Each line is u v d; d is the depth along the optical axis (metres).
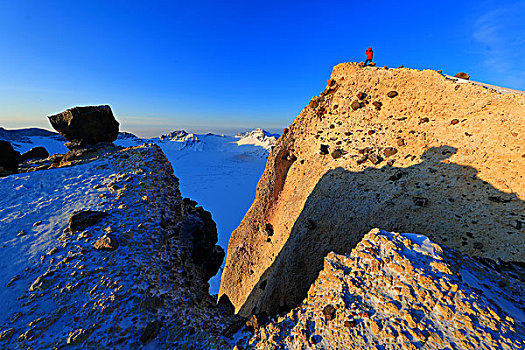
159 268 8.54
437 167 9.97
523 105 8.55
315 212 12.97
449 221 8.96
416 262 6.12
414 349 4.40
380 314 5.32
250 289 16.31
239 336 8.11
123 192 11.19
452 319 4.76
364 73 14.40
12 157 16.52
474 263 7.59
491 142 8.88
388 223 10.43
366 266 6.58
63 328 5.72
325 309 6.11
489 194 8.38
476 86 10.03
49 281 6.68
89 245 8.06
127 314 6.48
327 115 16.08
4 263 7.06
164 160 15.02
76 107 16.31
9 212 9.44
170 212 11.42
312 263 12.09
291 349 5.98
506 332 4.41
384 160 11.78
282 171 17.38
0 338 5.25
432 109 11.23
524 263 7.09
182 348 6.77
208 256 12.87
